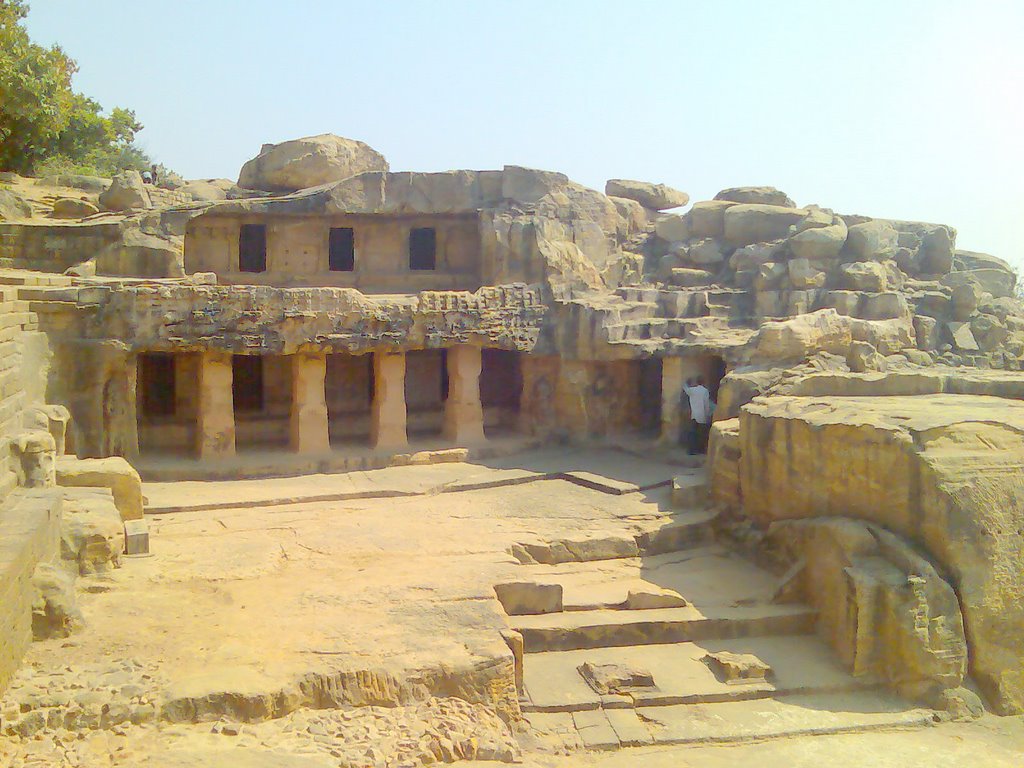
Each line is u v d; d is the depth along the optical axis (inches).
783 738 434.0
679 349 826.2
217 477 748.6
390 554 567.2
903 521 512.1
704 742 426.9
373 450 823.7
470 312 836.6
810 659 500.7
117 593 479.2
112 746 335.3
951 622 474.6
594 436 888.3
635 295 906.7
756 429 628.7
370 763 345.4
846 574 497.7
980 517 492.7
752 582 576.1
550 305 882.1
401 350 824.9
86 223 817.5
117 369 719.7
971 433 523.2
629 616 520.7
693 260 1007.6
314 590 496.7
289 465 771.4
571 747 413.4
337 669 395.2
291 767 327.3
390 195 914.1
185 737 346.9
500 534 616.7
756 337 805.9
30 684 362.0
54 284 728.3
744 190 1093.1
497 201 945.5
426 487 732.7
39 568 425.7
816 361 764.0
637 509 681.6
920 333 912.3
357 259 937.5
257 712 367.6
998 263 1080.8
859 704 466.3
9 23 1135.6
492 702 411.2
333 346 781.9
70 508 525.0
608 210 995.3
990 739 442.3
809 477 581.9
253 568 528.7
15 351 576.4
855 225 977.5
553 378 903.1
